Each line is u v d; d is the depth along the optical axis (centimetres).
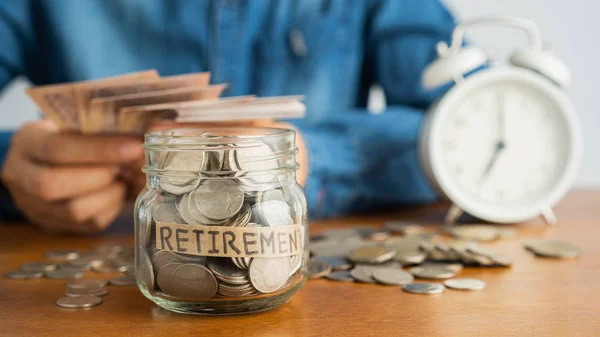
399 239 84
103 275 72
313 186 106
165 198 54
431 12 144
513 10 182
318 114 146
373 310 58
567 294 63
